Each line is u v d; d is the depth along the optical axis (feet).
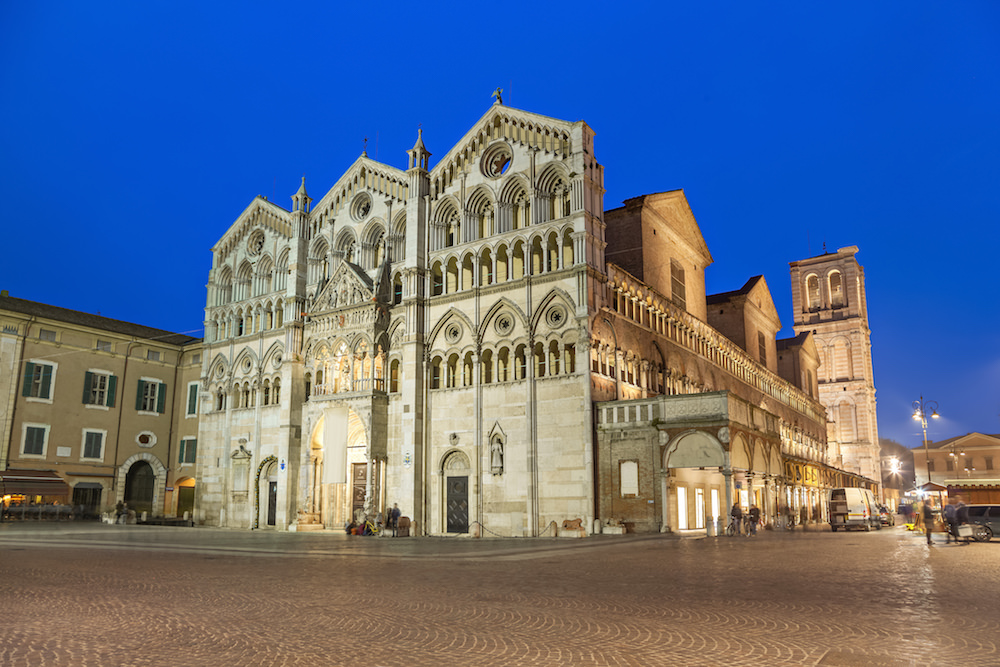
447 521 159.12
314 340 189.78
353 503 177.47
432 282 173.17
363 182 194.39
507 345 157.28
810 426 322.75
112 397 224.33
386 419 171.83
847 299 393.09
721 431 132.98
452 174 175.83
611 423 143.54
